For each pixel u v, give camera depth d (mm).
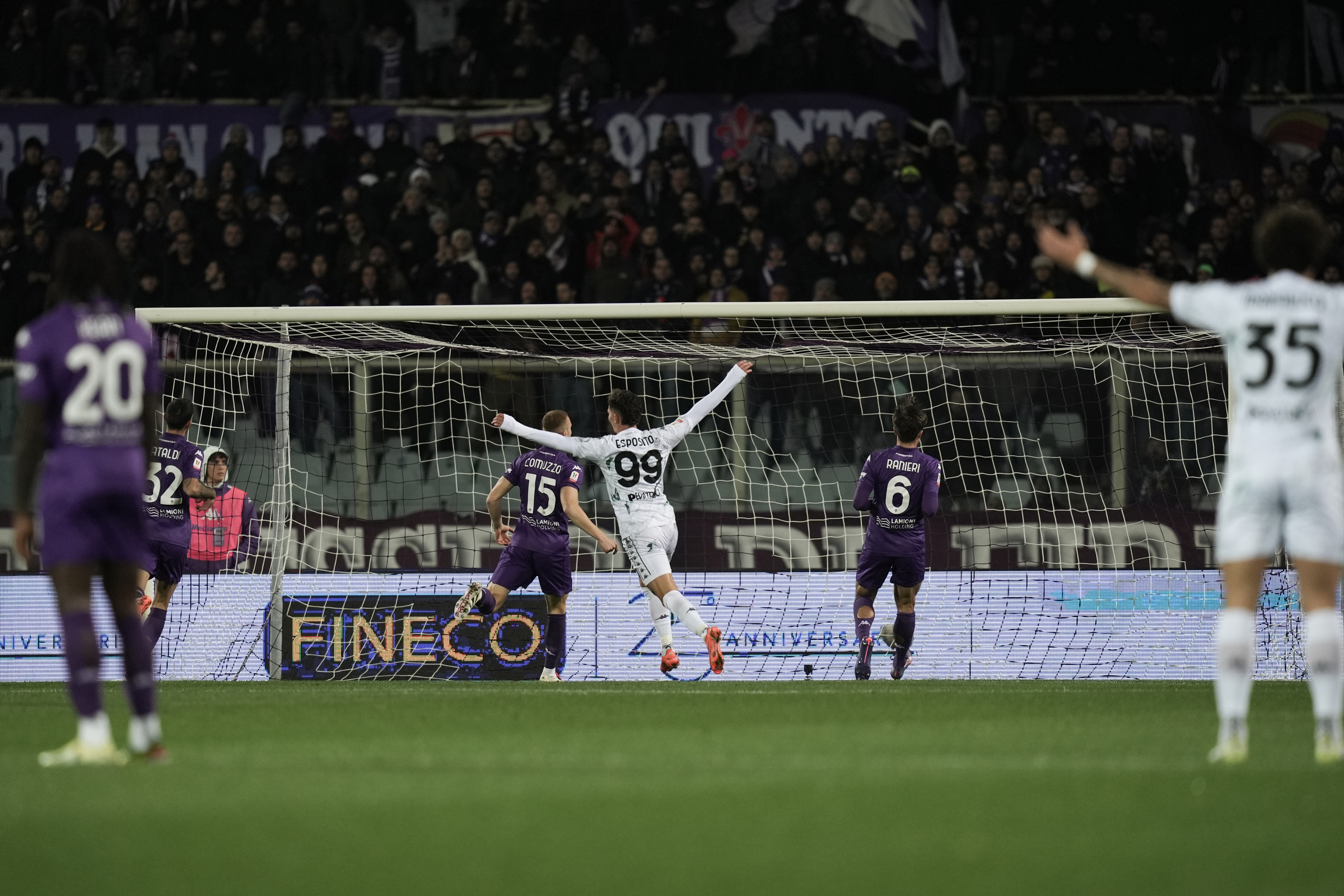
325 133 69750
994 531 43031
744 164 66438
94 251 17719
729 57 70438
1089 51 69875
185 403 37062
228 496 42719
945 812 14367
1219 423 45688
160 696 32438
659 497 36906
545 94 70438
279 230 64188
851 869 11812
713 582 43125
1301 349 17203
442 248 63406
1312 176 66812
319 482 46094
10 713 28031
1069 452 46188
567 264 64188
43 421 17516
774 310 40656
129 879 11562
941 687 35375
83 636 18031
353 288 62750
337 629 42094
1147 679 40781
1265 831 13305
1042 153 67250
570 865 12000
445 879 11492
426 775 17234
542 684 37969
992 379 46625
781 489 46031
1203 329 44281
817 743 20891
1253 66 69688
